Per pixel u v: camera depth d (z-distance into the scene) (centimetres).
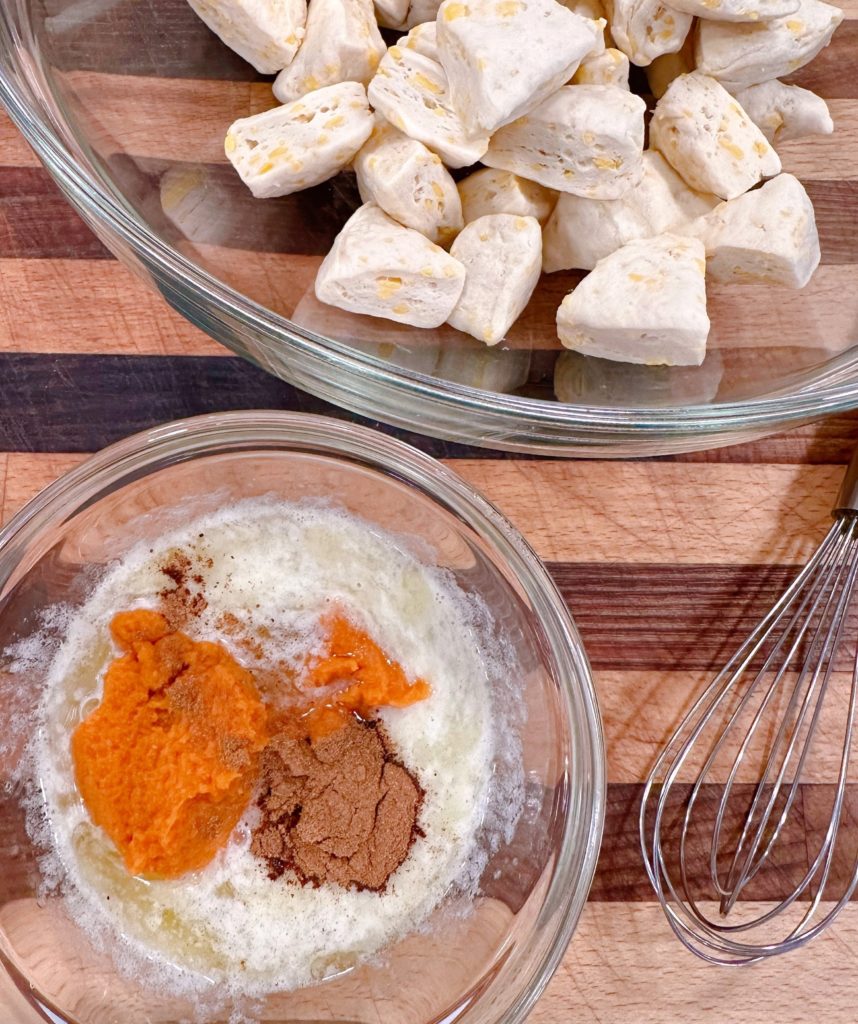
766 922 39
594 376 37
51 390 39
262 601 38
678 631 40
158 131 37
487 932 38
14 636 38
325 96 34
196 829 36
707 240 36
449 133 34
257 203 37
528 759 39
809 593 39
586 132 34
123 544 39
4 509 39
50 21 37
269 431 39
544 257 37
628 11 34
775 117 37
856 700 40
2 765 38
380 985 38
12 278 39
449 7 33
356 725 38
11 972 38
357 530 39
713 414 34
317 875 37
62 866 37
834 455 40
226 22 35
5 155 39
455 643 39
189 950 37
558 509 40
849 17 38
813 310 38
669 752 39
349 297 35
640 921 39
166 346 39
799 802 39
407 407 35
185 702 37
